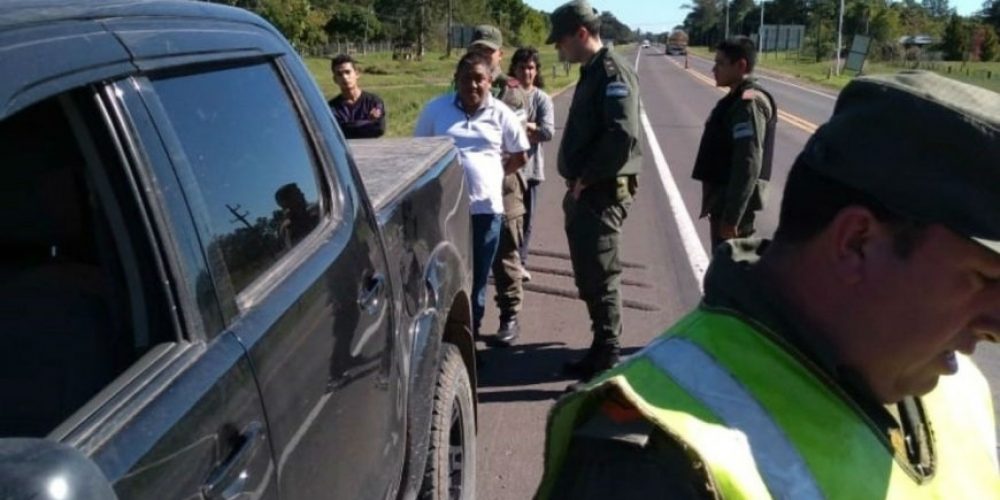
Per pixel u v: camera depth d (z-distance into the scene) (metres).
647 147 17.09
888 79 1.11
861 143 1.08
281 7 59.56
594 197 4.86
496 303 6.42
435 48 86.31
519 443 4.47
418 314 3.08
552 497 1.07
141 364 1.57
